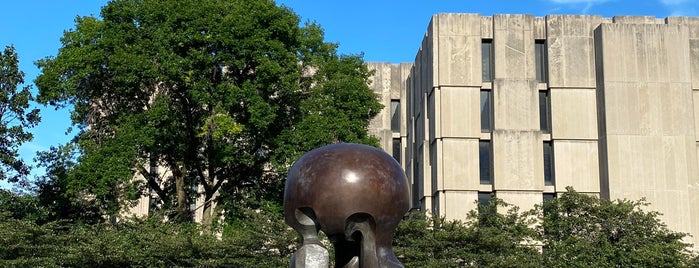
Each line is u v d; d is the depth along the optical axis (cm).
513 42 3909
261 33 2878
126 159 2781
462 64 3881
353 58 3303
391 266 855
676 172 3731
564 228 2775
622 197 3681
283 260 2430
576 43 3916
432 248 2470
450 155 3812
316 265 836
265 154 3098
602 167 3794
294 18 3048
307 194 851
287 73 2941
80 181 2784
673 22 4006
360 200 841
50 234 2459
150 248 2423
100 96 3005
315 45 3256
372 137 3133
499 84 3856
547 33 3919
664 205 3697
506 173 3784
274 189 3102
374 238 859
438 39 3912
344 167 848
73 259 2344
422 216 2692
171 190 3309
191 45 2836
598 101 3866
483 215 2742
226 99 2838
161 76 2762
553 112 3866
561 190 3797
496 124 3828
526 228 2702
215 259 2441
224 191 3100
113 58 2741
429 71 4050
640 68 3806
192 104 2958
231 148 2897
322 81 3161
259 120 2822
